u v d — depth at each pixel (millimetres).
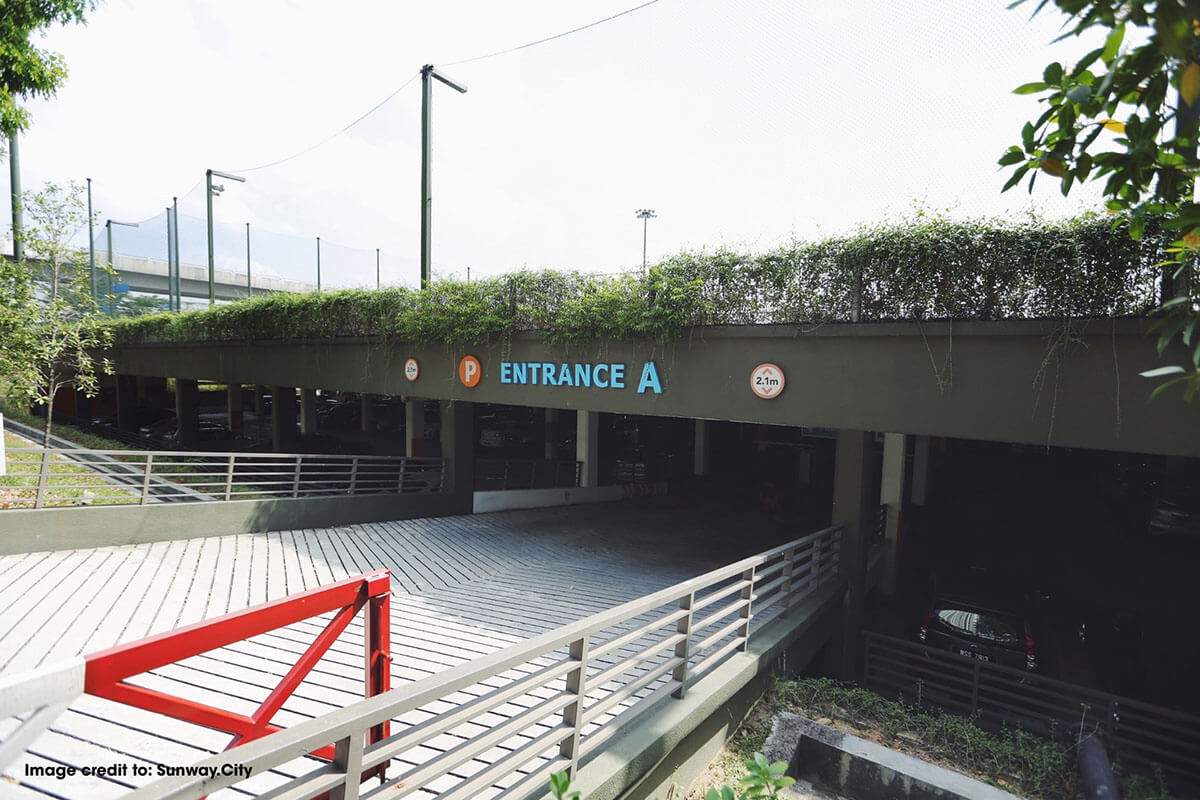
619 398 8797
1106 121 1772
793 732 5176
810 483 22641
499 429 28578
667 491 20609
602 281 8906
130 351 22125
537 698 4574
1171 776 6285
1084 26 1465
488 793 3275
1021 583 13367
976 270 5973
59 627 5406
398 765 3580
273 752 1729
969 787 4461
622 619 3492
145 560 7676
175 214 22625
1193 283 2342
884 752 4898
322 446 21672
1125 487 22156
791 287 7184
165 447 20922
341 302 12570
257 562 8156
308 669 2342
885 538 12875
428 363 11391
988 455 28438
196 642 1876
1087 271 5391
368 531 10844
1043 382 5668
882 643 8961
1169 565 14641
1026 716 7543
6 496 9156
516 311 9938
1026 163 1954
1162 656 10031
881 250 6445
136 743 3500
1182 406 5059
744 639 5527
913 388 6402
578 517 14938
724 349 7773
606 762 3580
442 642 5805
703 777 4645
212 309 16734
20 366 10266
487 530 12133
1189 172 1724
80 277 11047
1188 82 1346
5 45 8141
